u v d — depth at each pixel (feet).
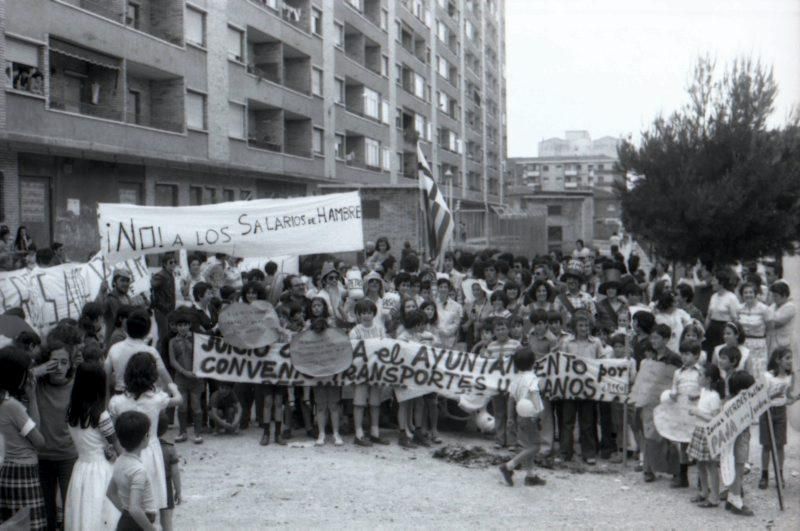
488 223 149.48
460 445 35.06
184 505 26.07
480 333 38.96
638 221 88.99
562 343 33.99
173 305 38.14
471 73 270.46
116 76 86.69
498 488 28.81
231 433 36.14
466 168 263.70
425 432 35.83
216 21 106.83
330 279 41.73
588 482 29.96
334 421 34.73
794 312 36.94
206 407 37.22
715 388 28.53
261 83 119.44
